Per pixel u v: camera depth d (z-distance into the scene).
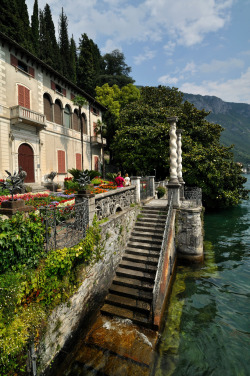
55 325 4.16
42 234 4.37
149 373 4.49
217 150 20.11
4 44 14.46
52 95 19.69
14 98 15.32
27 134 16.55
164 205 11.01
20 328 3.16
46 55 31.62
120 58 44.66
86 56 36.12
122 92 31.22
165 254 7.80
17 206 4.26
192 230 9.94
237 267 10.00
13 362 3.04
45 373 3.79
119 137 22.39
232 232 15.65
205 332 5.88
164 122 21.19
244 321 6.37
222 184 21.27
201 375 4.58
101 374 4.44
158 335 5.54
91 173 16.36
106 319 6.02
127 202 9.38
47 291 3.93
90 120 26.80
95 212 6.36
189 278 8.95
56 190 17.20
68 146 22.27
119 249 7.80
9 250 3.62
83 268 5.33
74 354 4.83
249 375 4.61
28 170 16.75
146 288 6.71
